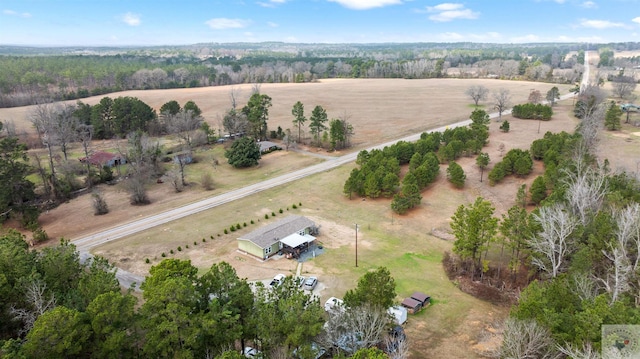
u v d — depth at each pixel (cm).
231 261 5228
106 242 5775
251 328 3064
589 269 3728
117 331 2812
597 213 4512
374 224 6225
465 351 3534
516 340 2886
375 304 3241
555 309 3042
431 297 4362
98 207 6831
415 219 6350
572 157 6781
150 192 7850
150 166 8381
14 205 6531
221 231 6062
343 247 5541
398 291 4475
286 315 2953
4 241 4000
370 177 6956
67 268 3700
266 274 4894
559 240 4209
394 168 7619
